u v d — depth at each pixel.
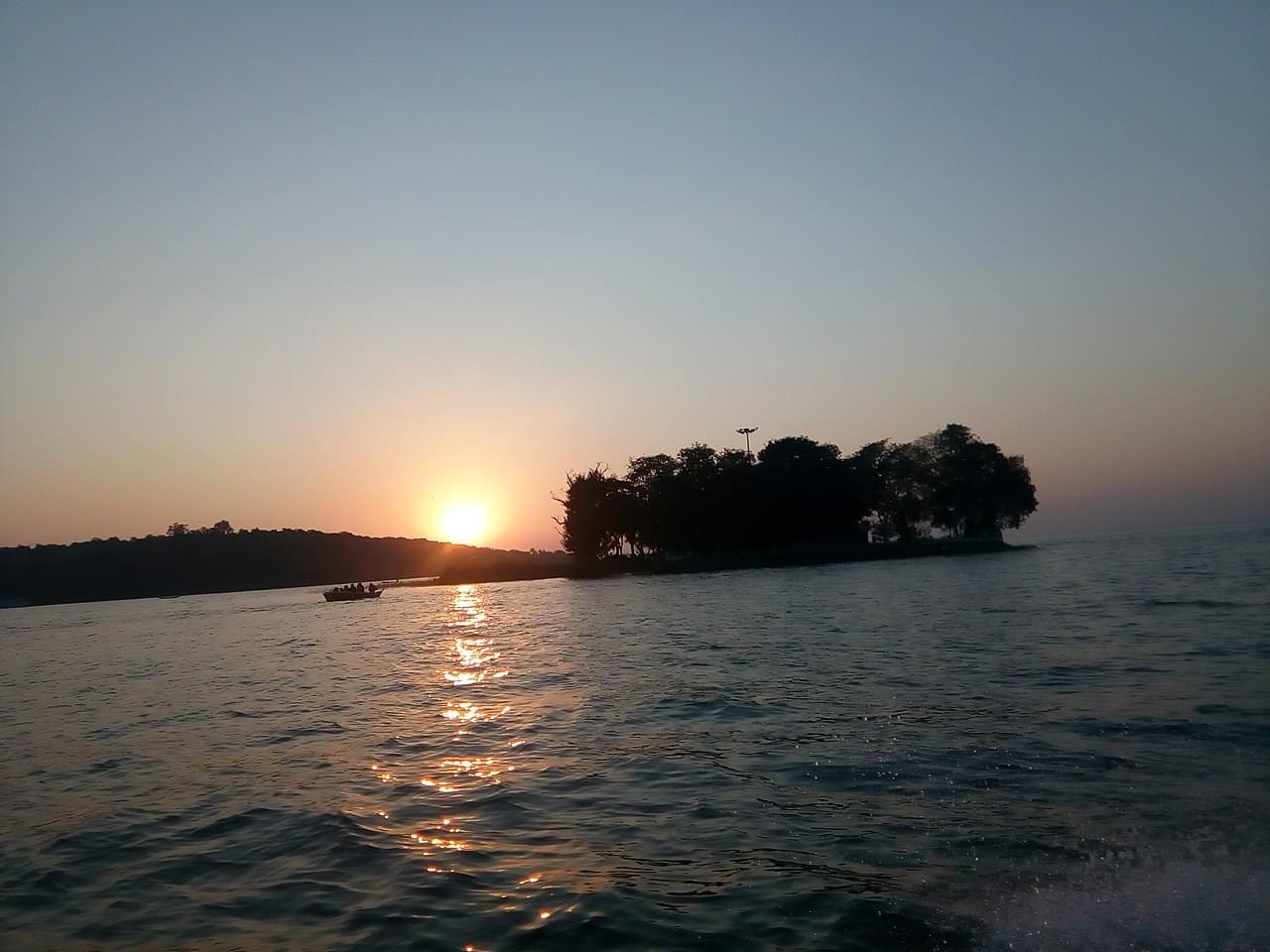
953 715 20.36
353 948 10.00
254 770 19.52
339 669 39.34
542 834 13.77
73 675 46.38
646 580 120.31
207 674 41.62
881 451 155.12
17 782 20.12
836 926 9.79
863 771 16.16
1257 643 28.69
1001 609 47.47
